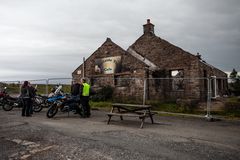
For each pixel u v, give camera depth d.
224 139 7.42
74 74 25.78
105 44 23.86
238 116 13.24
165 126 9.68
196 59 21.05
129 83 21.64
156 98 21.56
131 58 21.86
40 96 15.30
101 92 21.53
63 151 5.99
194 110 15.52
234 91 22.66
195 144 6.72
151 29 24.39
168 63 22.61
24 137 7.47
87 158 5.47
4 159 5.55
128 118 12.04
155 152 5.91
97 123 10.29
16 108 17.33
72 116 12.77
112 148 6.21
